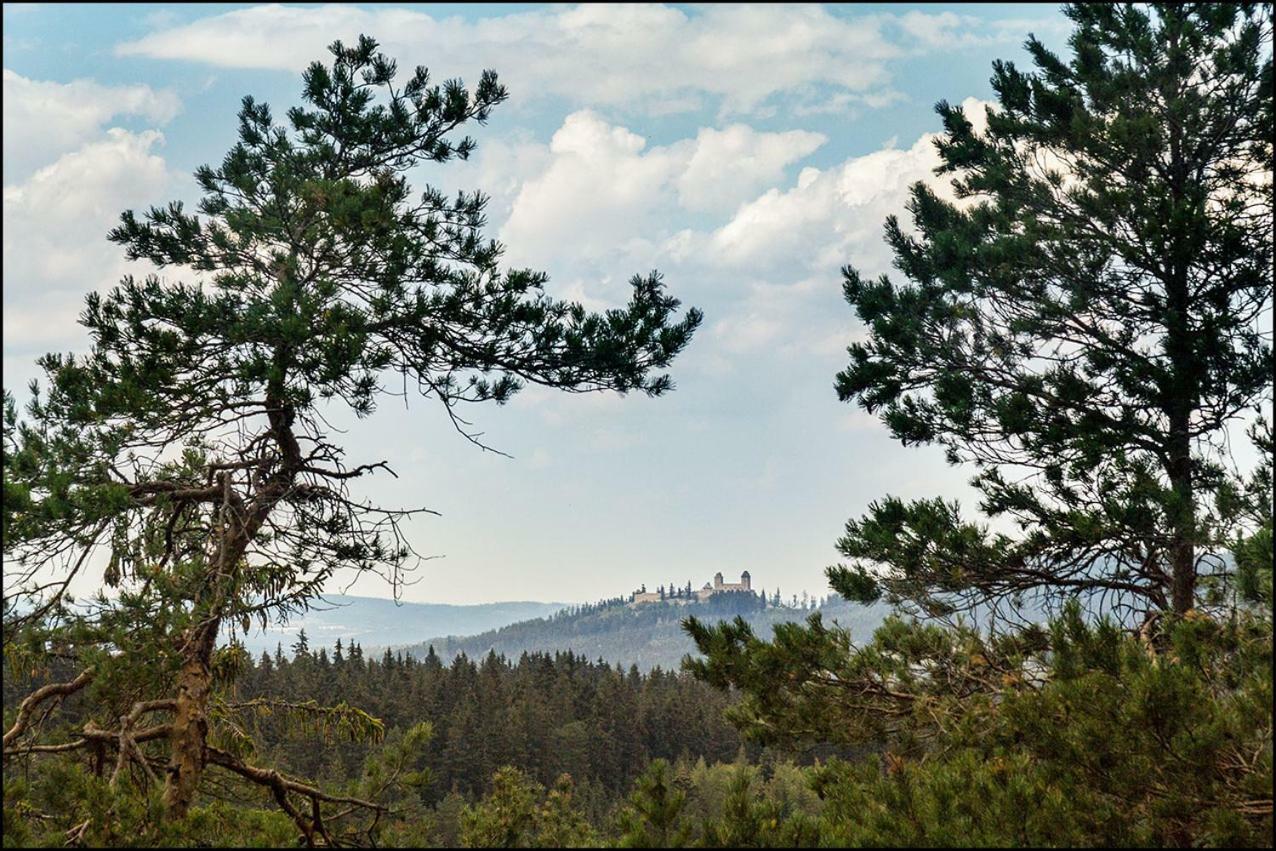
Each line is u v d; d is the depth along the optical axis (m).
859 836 14.77
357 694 145.12
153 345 20.47
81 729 19.39
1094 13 26.06
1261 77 24.06
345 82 23.48
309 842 20.59
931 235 28.91
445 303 21.56
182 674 19.66
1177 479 24.53
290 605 19.50
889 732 20.86
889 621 21.33
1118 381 24.34
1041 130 26.69
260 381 19.97
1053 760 14.75
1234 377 23.20
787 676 21.23
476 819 18.45
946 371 27.62
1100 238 25.20
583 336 22.20
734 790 15.32
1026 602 24.58
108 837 15.80
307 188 21.48
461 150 24.16
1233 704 14.08
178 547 21.28
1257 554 19.39
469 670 182.00
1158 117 25.23
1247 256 23.61
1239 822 13.02
